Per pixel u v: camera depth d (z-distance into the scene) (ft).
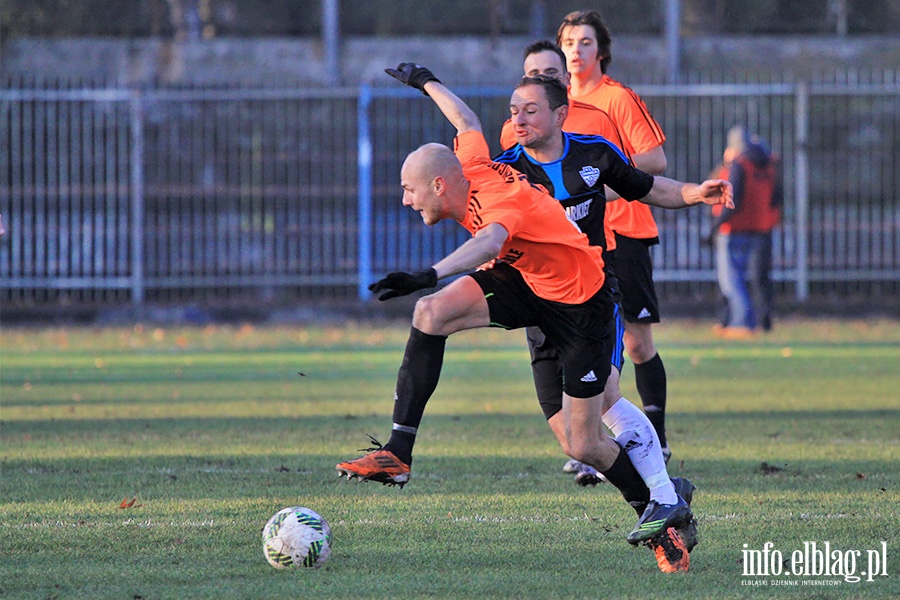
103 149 241.14
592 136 67.62
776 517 69.00
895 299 245.65
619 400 62.49
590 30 88.89
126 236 243.19
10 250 242.58
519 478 83.46
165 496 76.18
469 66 303.07
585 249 58.80
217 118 249.75
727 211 208.85
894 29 359.25
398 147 242.78
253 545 62.34
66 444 99.25
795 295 248.52
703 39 309.42
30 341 214.07
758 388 140.26
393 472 58.13
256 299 251.60
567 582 54.95
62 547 61.72
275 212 245.04
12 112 240.12
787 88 238.68
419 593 52.90
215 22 355.36
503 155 68.74
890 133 277.44
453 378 157.99
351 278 242.78
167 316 244.83
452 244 244.83
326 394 137.59
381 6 361.10
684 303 244.42
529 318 60.54
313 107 263.29
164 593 52.65
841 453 93.45
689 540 59.11
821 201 246.06
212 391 140.87
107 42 308.40
